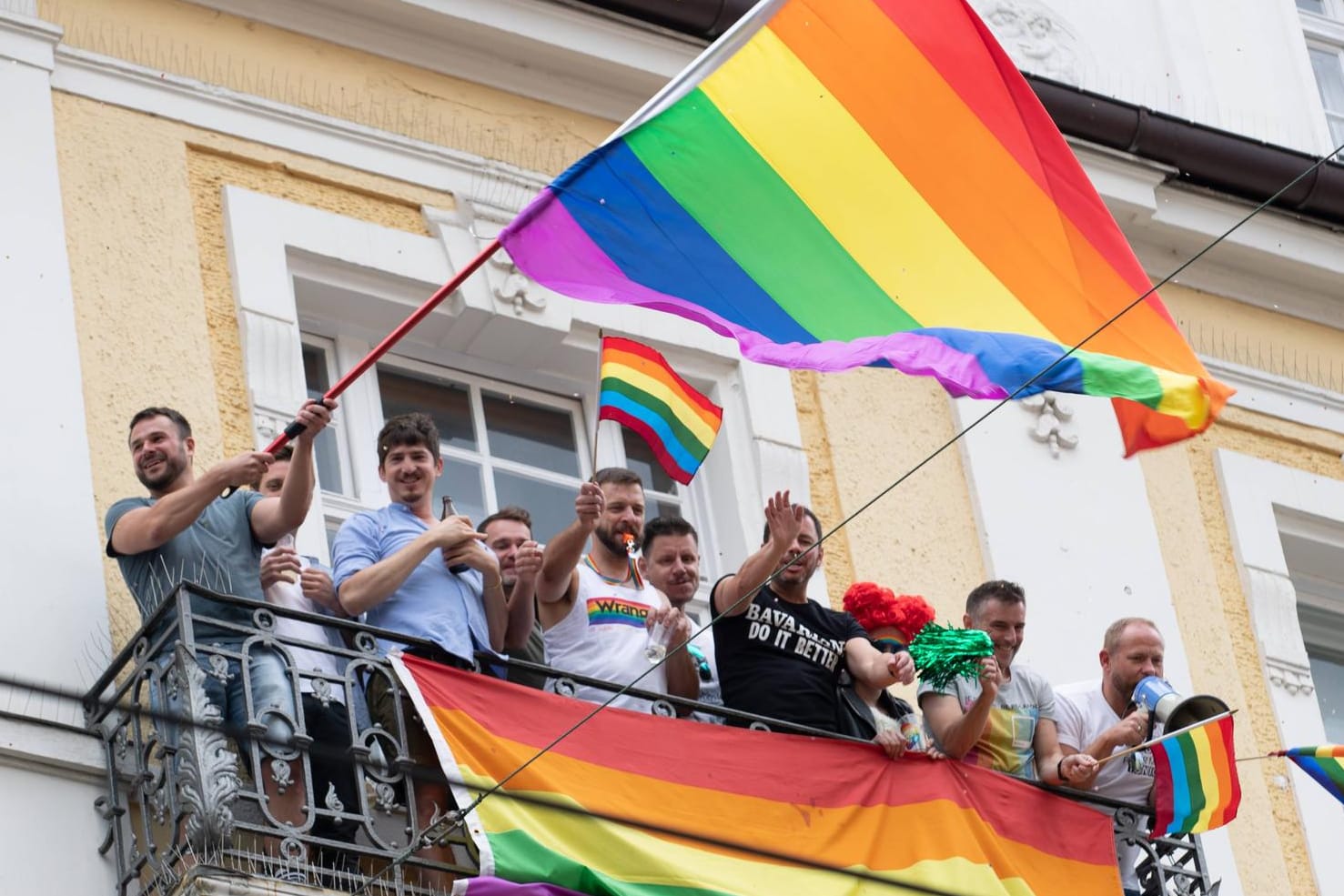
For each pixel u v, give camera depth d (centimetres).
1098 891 2275
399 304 2580
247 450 2412
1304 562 2958
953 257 2302
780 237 2275
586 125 2758
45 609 2231
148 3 2595
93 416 2353
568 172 2228
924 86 2341
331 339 2581
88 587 2256
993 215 2320
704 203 2261
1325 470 2967
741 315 2242
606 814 2122
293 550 2200
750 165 2286
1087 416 2847
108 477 2330
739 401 2691
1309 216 3033
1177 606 2783
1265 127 3105
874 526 2681
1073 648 2681
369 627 2155
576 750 2148
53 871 2105
